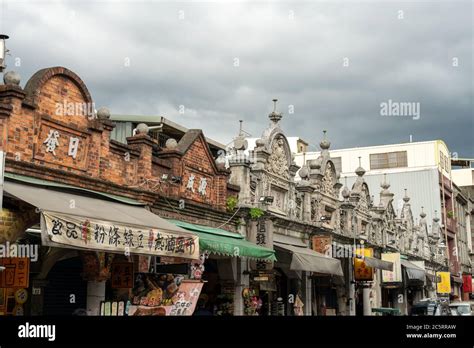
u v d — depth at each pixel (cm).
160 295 1434
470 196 7112
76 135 1358
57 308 1499
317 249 2491
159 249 1258
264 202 2066
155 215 1443
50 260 1406
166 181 1642
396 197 5312
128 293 1417
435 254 4881
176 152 1686
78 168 1354
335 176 2852
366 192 3359
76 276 1568
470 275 6316
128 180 1509
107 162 1441
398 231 3962
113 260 1430
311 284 2597
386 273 3331
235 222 1978
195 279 1582
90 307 1362
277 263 2233
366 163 5625
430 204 5216
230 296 1947
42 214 1016
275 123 2298
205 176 1852
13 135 1197
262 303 2258
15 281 1152
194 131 1808
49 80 1297
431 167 5412
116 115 2034
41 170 1250
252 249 1745
